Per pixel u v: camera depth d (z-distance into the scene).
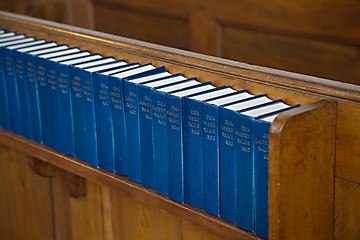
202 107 1.92
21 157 2.91
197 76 2.13
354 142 1.79
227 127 1.88
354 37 3.70
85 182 2.61
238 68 2.02
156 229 2.35
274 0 4.04
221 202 1.96
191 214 2.02
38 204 2.90
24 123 2.62
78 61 2.38
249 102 1.91
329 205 1.87
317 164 1.80
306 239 1.83
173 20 4.59
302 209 1.79
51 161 2.51
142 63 2.31
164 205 2.10
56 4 4.44
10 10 4.17
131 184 2.21
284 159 1.72
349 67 3.78
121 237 2.52
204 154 1.96
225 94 1.99
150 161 2.14
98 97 2.25
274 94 1.94
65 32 2.59
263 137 1.78
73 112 2.36
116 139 2.24
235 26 4.29
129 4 4.75
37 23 2.72
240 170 1.87
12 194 3.05
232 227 1.92
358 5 3.64
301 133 1.74
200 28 4.45
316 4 3.84
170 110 2.00
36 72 2.48
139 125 2.14
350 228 1.86
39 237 2.96
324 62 3.89
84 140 2.35
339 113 1.81
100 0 4.71
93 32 2.53
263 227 1.86
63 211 2.78
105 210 2.55
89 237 2.69
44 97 2.48
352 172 1.82
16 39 2.73
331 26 3.79
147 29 4.73
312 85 1.85
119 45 2.37
